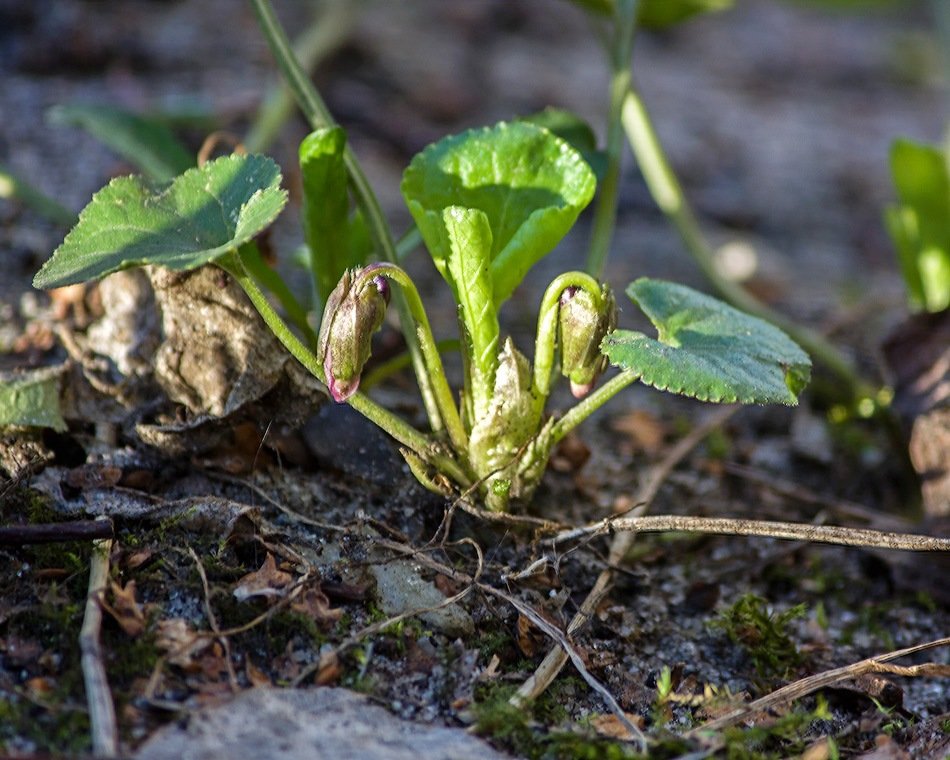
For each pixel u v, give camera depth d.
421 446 0.29
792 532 0.28
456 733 0.27
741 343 0.28
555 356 0.29
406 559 0.28
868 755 0.27
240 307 0.29
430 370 0.28
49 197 0.35
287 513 0.29
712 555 0.31
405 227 0.40
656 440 0.33
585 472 0.32
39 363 0.30
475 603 0.28
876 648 0.30
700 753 0.27
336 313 0.27
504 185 0.29
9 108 0.39
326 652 0.27
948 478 0.31
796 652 0.29
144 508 0.28
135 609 0.27
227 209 0.28
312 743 0.26
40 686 0.26
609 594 0.29
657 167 0.35
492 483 0.29
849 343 0.38
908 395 0.32
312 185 0.29
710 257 0.35
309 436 0.29
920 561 0.31
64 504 0.28
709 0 0.35
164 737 0.26
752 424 0.34
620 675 0.28
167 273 0.29
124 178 0.28
